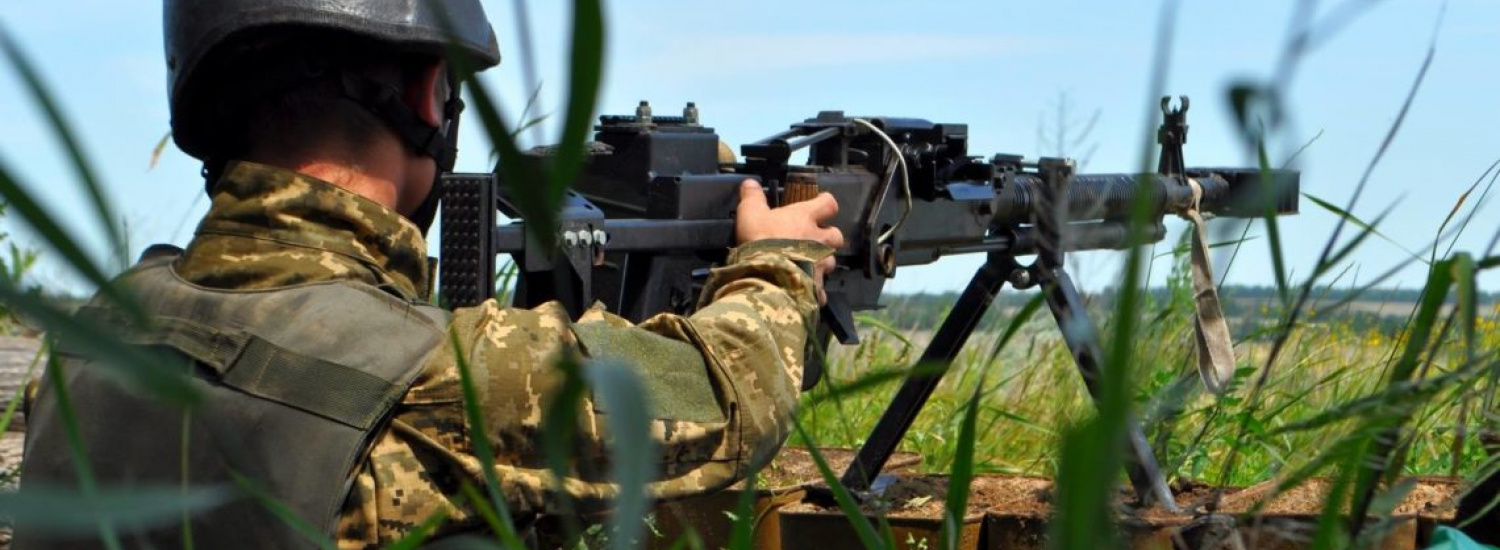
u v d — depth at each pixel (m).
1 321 2.43
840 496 0.95
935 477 3.34
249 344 1.65
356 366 1.66
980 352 5.17
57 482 1.74
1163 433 1.09
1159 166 3.33
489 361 1.70
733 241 2.58
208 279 1.73
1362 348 3.31
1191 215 3.33
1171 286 3.14
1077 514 0.63
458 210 2.02
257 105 1.81
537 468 1.72
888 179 2.92
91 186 0.44
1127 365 0.62
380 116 1.83
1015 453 4.46
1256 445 2.83
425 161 1.91
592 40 0.41
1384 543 2.40
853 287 2.92
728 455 1.86
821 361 1.10
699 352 1.88
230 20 1.76
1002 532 2.75
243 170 1.79
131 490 0.50
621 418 0.54
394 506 1.66
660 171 2.61
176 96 1.83
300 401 1.64
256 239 1.75
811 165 2.82
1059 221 0.85
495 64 1.94
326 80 1.80
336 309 1.70
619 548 0.53
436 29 1.82
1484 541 1.77
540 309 1.80
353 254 1.79
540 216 0.48
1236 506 2.57
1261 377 1.07
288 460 1.63
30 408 2.02
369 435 1.66
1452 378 0.91
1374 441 0.97
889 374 0.83
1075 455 0.63
